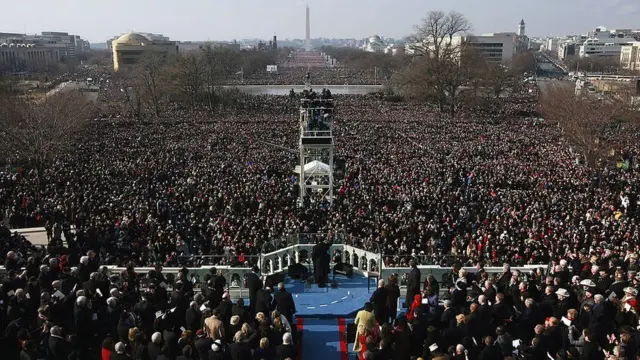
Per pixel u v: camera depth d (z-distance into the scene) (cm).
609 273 1959
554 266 2047
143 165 5375
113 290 1617
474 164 5500
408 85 11244
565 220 3362
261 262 2217
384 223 3166
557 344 1420
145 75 11475
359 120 8988
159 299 1712
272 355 1358
